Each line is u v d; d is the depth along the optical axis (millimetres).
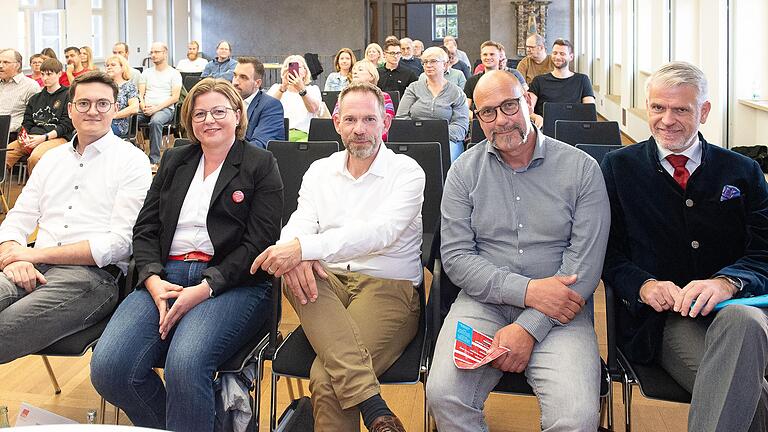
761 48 5480
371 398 2053
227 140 2479
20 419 2025
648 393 2027
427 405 2121
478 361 2012
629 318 2246
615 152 2340
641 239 2250
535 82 6426
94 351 2197
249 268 2389
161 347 2279
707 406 1861
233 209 2434
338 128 2471
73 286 2449
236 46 18047
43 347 2369
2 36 8906
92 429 1169
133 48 13844
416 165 2508
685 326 2070
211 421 2168
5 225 2691
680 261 2225
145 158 2752
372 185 2465
